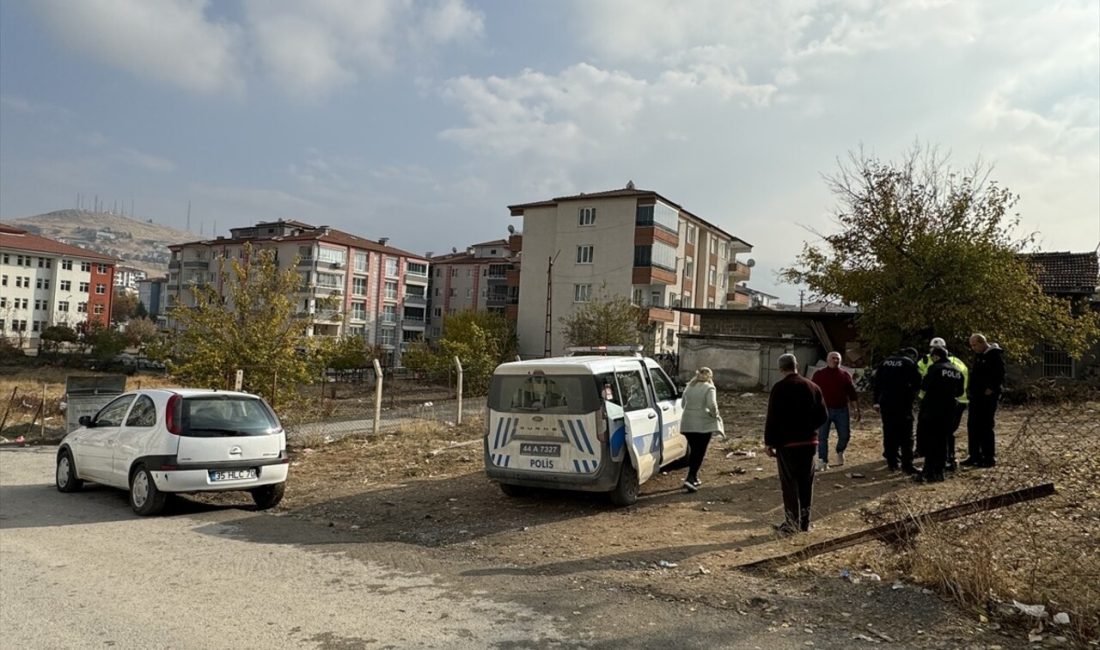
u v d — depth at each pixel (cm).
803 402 735
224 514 915
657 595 552
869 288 2431
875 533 629
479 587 580
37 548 712
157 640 459
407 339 8738
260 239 8212
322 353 1645
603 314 4619
